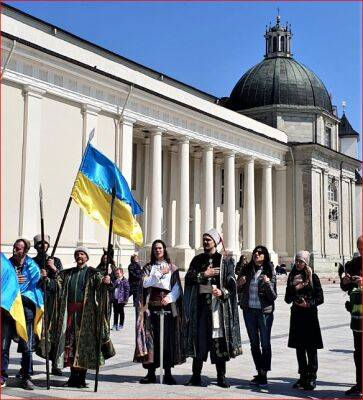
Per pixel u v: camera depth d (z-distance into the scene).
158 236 32.88
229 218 40.03
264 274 8.93
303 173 46.81
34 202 24.86
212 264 8.79
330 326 17.66
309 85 50.81
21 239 8.71
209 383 8.90
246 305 8.97
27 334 8.41
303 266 8.73
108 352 8.54
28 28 26.56
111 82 29.22
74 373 8.52
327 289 37.97
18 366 10.31
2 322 8.43
